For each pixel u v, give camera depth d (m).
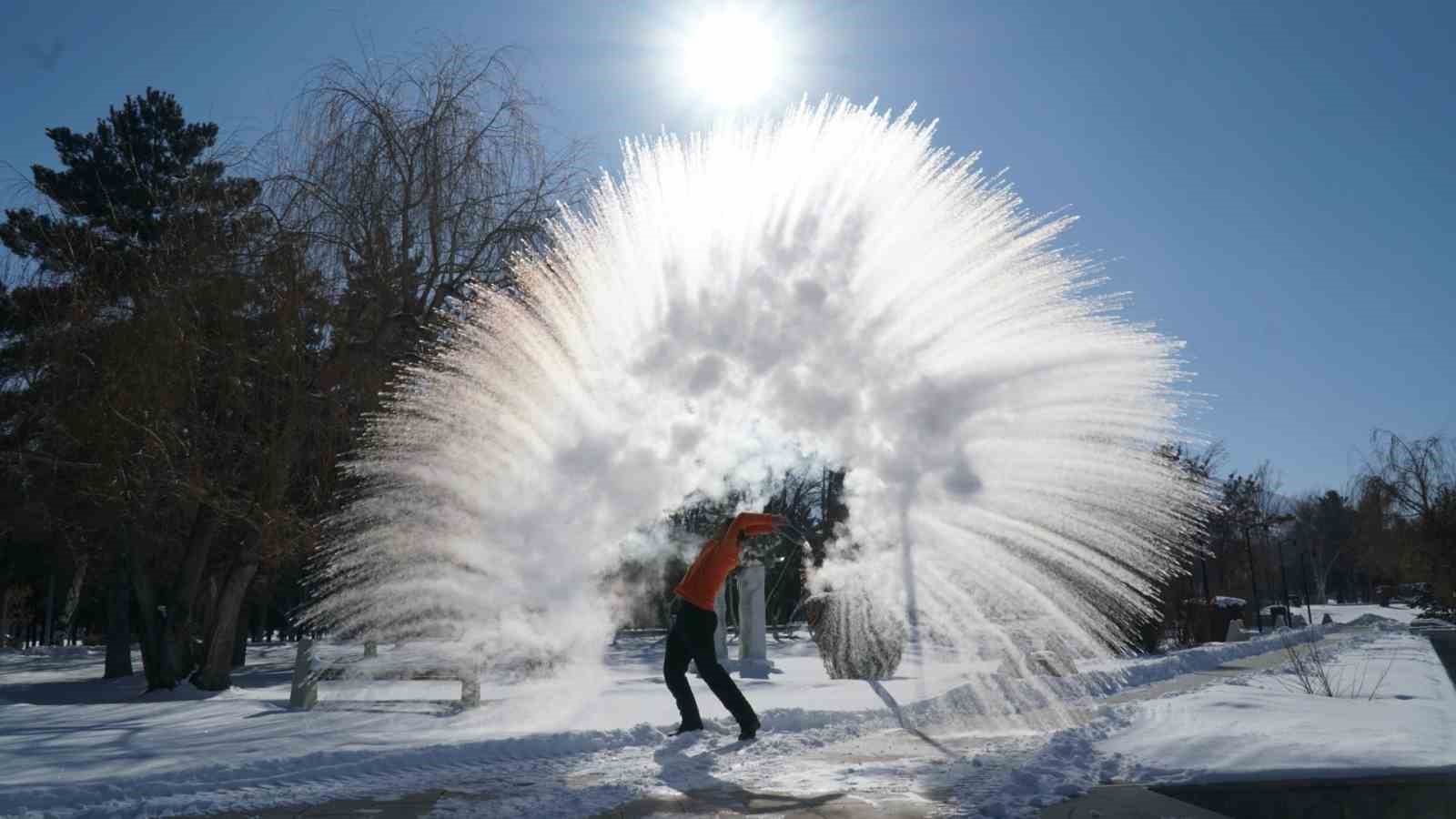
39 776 6.05
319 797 5.62
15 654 32.22
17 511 15.27
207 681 12.46
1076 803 5.21
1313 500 77.06
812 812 5.10
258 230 13.16
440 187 13.91
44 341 12.75
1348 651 18.00
